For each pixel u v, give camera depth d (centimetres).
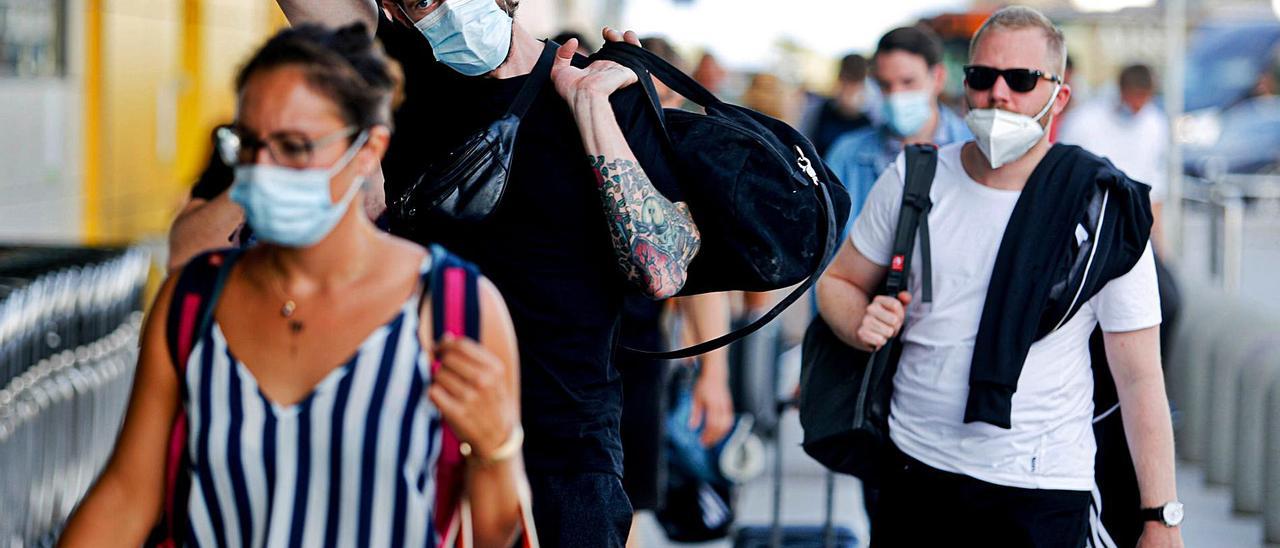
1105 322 392
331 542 234
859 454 418
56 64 887
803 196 337
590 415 333
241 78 230
